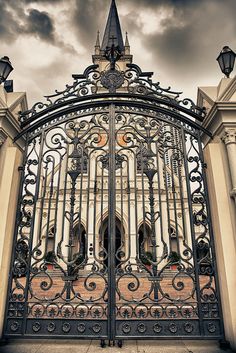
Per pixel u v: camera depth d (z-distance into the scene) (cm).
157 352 278
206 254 332
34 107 390
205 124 374
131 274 322
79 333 300
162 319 305
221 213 322
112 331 296
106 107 403
